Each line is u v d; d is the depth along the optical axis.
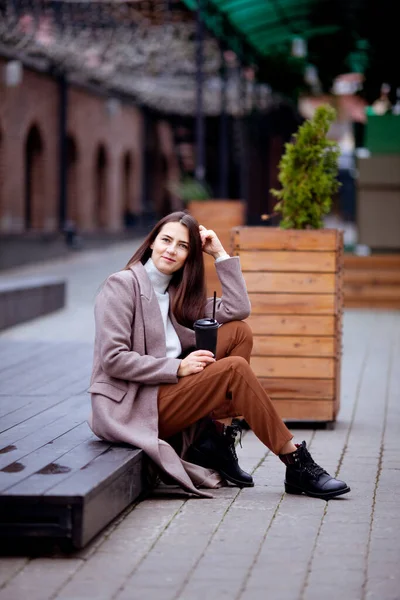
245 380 5.86
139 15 23.05
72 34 24.00
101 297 5.94
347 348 12.98
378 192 17.48
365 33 19.39
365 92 19.00
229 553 4.92
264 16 21.34
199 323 5.87
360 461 6.98
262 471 6.65
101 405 5.88
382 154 17.61
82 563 4.76
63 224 29.59
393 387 10.20
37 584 4.47
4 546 4.94
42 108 27.69
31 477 5.10
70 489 4.85
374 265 17.36
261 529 5.32
